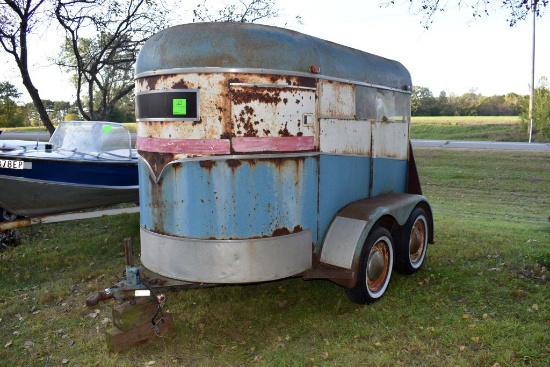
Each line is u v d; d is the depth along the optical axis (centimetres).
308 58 409
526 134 3212
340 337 392
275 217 395
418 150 2052
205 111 374
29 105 3878
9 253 657
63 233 753
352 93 468
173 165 384
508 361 340
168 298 479
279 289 503
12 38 920
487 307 438
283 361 355
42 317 454
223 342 396
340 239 432
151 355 374
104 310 465
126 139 723
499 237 705
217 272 384
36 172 623
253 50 377
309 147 414
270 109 385
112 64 1048
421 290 488
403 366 342
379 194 533
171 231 394
